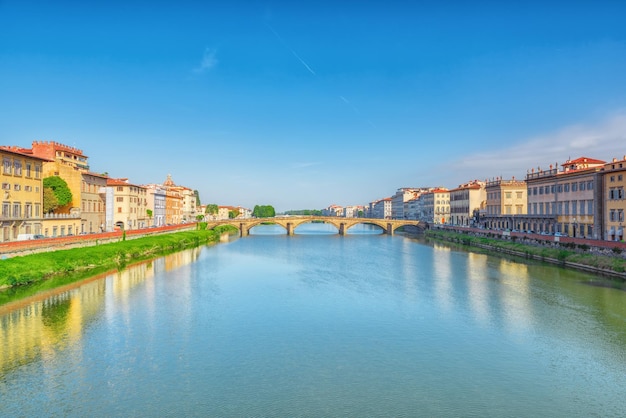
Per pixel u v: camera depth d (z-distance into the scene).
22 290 55.88
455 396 29.02
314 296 56.44
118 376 31.66
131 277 68.19
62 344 37.62
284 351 36.69
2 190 73.06
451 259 93.25
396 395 29.16
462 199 176.75
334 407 27.64
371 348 37.41
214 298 54.94
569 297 53.44
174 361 34.47
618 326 42.25
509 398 28.75
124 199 126.88
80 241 80.50
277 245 131.75
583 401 28.33
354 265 85.75
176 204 189.38
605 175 82.62
